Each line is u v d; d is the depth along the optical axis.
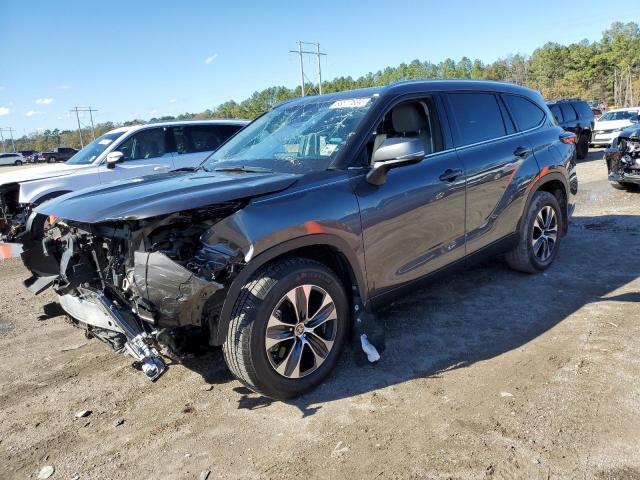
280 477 2.44
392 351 3.66
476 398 2.99
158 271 2.65
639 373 3.11
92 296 3.04
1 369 3.84
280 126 4.16
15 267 7.20
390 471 2.42
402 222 3.55
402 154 3.14
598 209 8.23
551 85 112.88
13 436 2.95
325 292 3.17
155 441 2.81
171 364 3.72
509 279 5.02
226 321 2.80
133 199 2.88
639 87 89.19
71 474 2.59
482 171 4.19
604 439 2.53
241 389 3.32
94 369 3.77
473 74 119.12
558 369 3.24
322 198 3.14
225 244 2.74
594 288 4.63
